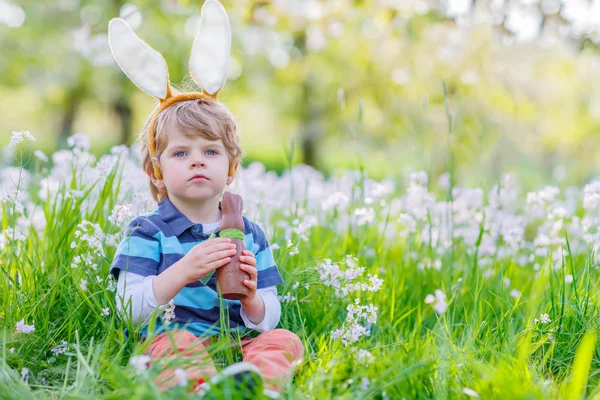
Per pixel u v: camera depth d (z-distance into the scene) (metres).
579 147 12.16
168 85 2.75
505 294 3.12
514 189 4.34
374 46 9.11
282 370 2.25
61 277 2.74
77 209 3.21
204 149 2.62
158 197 2.88
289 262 3.28
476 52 8.63
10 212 3.41
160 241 2.61
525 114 9.86
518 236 3.70
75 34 9.80
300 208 4.00
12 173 3.88
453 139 8.36
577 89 10.63
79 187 3.40
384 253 3.75
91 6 9.72
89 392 2.12
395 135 9.81
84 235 2.80
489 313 2.97
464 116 8.62
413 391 2.12
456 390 2.08
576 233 3.78
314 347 2.71
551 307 2.82
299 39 8.13
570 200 4.43
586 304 2.79
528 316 2.95
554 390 2.15
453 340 2.71
